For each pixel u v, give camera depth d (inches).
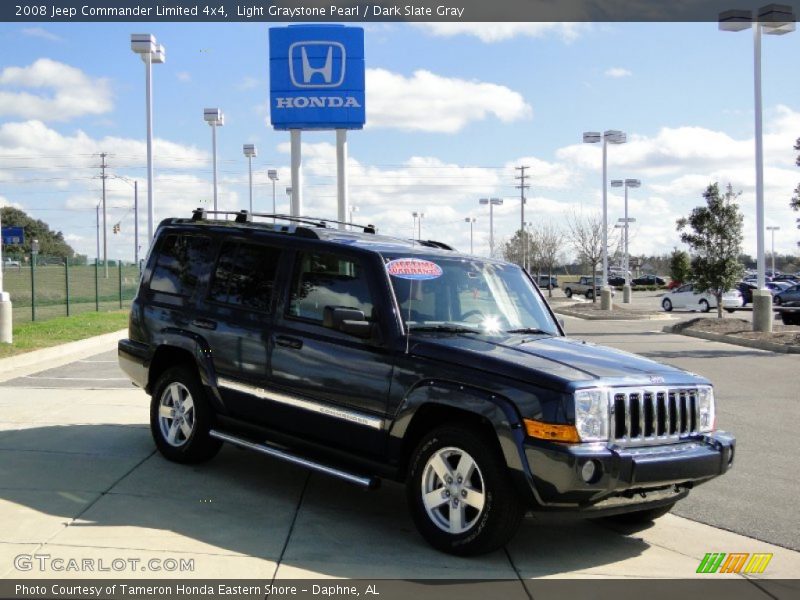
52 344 670.5
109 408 388.8
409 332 223.1
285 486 262.1
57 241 4114.2
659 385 208.2
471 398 199.9
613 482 191.3
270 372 247.6
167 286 294.2
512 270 274.2
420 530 210.1
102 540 201.5
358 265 236.7
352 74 779.4
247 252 269.7
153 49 1082.1
